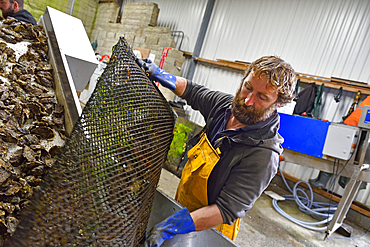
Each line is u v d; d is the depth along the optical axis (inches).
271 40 151.7
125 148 23.0
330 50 131.0
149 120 26.1
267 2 154.7
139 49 181.0
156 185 29.4
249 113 32.7
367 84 119.3
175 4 198.4
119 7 219.6
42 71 47.4
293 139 95.8
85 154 20.9
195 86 45.4
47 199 19.0
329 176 120.7
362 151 83.6
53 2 192.5
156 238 26.7
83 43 53.3
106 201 20.8
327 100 129.2
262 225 95.1
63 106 44.4
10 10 76.0
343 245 92.8
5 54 44.6
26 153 33.0
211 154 36.7
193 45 186.9
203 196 38.0
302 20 140.9
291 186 137.1
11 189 28.6
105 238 20.3
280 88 29.6
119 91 25.0
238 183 32.1
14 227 25.9
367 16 120.9
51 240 18.2
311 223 98.4
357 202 116.8
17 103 39.1
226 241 29.8
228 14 171.0
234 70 165.5
